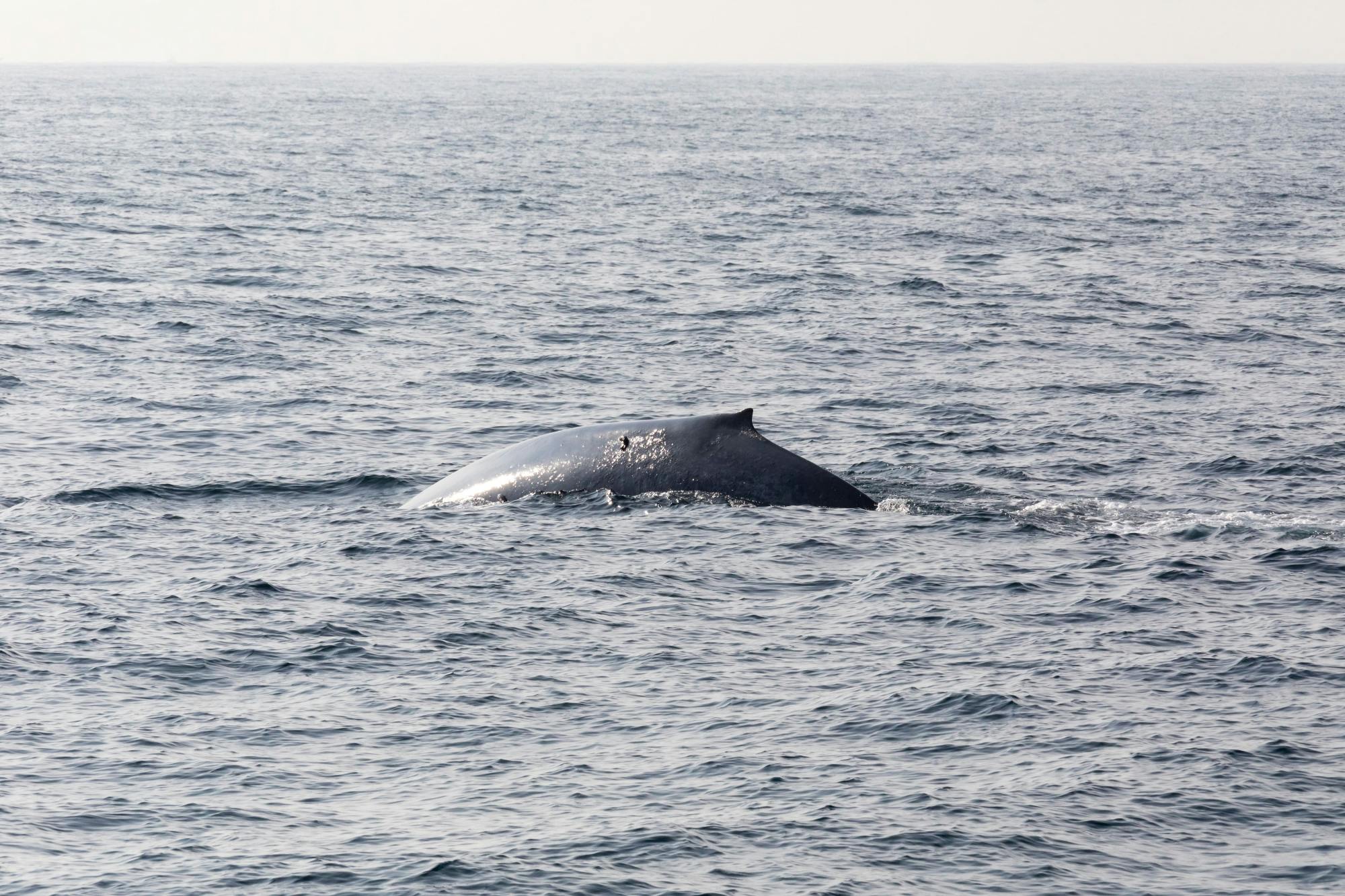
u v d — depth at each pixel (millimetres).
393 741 56406
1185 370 136250
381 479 97562
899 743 55969
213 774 53344
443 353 143250
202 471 99750
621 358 141750
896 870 46562
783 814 50094
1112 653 65562
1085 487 97375
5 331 147875
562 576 76062
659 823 49344
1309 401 122875
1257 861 47094
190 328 152000
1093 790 51688
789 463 87250
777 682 62500
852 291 184250
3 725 57469
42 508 89688
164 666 64000
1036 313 168875
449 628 69062
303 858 47188
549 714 59125
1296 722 57625
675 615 71000
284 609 71500
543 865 46562
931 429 113750
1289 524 86375
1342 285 190750
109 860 47125
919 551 80188
